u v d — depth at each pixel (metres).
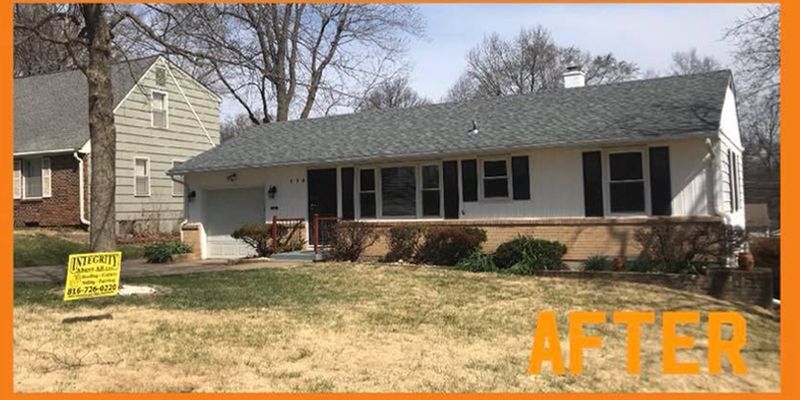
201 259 20.61
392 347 8.42
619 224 14.98
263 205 20.42
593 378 7.41
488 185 16.86
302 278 14.14
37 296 11.29
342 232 17.81
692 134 14.02
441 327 9.55
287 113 30.62
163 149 25.69
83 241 21.02
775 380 7.67
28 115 24.73
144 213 24.62
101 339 8.39
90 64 12.27
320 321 9.75
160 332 8.80
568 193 15.79
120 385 6.70
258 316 9.98
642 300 11.69
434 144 17.56
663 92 17.09
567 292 12.41
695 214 14.45
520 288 12.84
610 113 16.52
